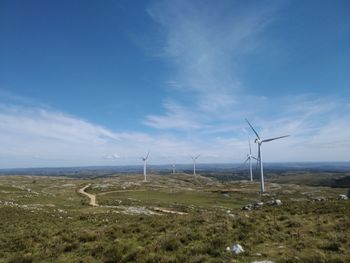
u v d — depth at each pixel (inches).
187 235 937.5
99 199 4325.8
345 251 742.5
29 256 827.4
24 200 2994.6
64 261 797.9
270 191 7027.6
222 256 730.8
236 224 1091.3
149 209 2923.2
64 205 2915.8
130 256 776.3
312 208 1487.5
